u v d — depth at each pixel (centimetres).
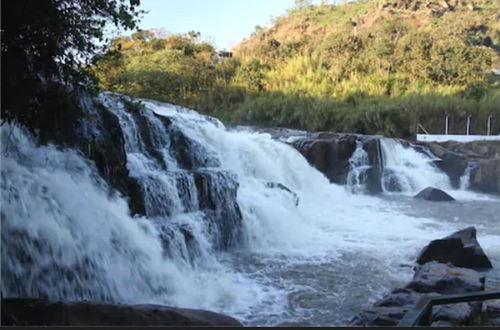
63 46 472
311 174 1520
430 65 2777
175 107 1706
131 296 648
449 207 1352
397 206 1370
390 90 2666
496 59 3631
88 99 751
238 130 2052
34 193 597
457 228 1079
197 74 2731
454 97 2473
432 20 4106
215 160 1163
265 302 637
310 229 1072
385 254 863
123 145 807
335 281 717
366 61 2872
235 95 2661
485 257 778
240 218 956
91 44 500
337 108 2364
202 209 912
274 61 3119
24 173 618
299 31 4700
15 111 458
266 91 2702
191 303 645
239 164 1316
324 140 1655
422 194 1505
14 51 427
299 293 668
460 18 4081
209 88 2692
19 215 558
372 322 506
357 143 1684
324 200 1420
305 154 1648
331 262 816
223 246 900
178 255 754
